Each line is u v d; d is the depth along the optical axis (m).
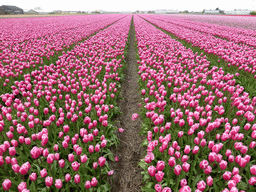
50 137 3.92
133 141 4.82
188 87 5.88
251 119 3.38
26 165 2.48
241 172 2.89
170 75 6.38
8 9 89.44
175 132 3.99
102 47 10.98
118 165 4.08
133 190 3.51
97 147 3.15
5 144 2.99
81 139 4.19
